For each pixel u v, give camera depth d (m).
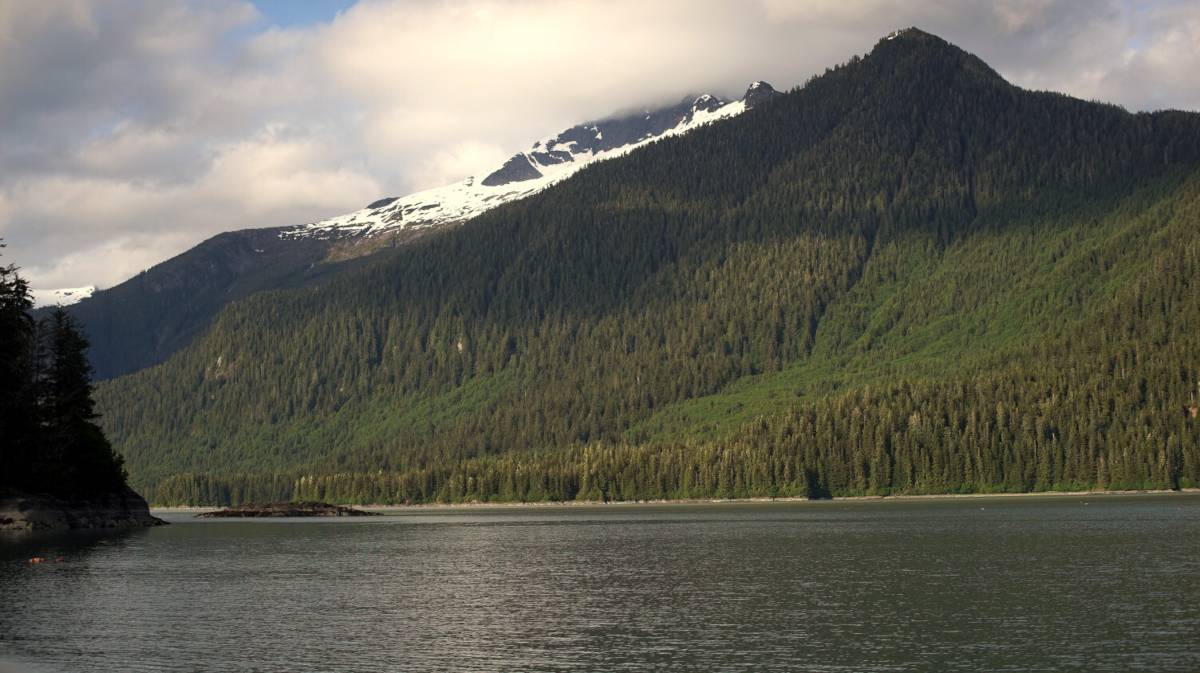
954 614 93.38
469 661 77.00
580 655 78.75
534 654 79.19
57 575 129.00
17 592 113.25
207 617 96.25
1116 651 77.38
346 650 81.00
